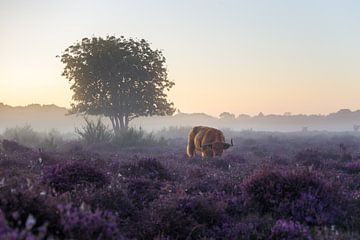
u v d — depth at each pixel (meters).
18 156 15.05
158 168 11.50
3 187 6.84
